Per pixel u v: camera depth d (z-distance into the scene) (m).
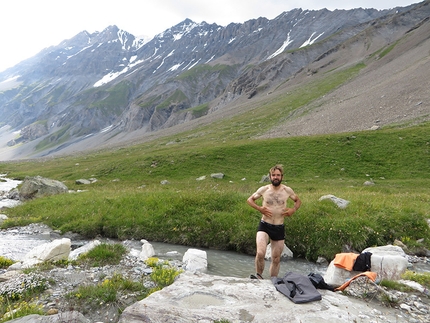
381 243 15.30
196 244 17.02
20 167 99.31
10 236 18.02
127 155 85.62
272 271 10.02
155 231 18.12
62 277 9.77
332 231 15.61
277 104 130.75
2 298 8.25
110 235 18.78
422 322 7.26
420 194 24.34
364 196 21.45
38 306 7.76
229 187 33.75
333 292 8.48
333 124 70.88
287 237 15.86
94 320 7.47
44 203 24.34
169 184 38.16
